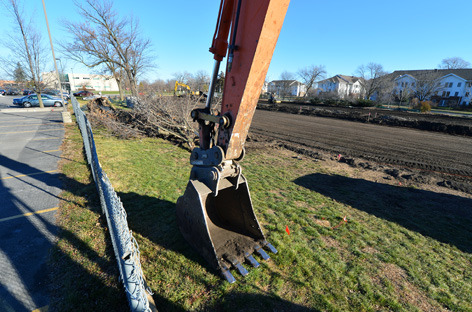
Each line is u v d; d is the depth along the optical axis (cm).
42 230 432
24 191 580
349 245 435
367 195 655
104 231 429
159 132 1184
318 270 366
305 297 317
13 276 329
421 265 393
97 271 338
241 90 285
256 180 723
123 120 1514
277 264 373
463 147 1304
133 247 283
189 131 1163
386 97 4709
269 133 1564
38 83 2231
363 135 1573
